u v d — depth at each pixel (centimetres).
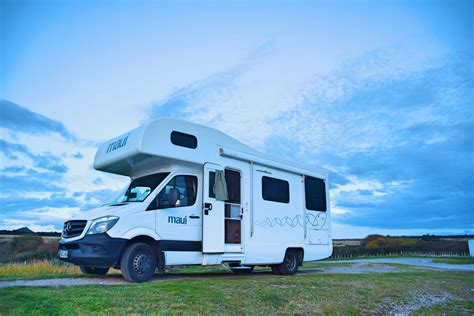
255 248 1076
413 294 962
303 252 1233
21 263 1220
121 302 600
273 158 1180
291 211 1213
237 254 1027
